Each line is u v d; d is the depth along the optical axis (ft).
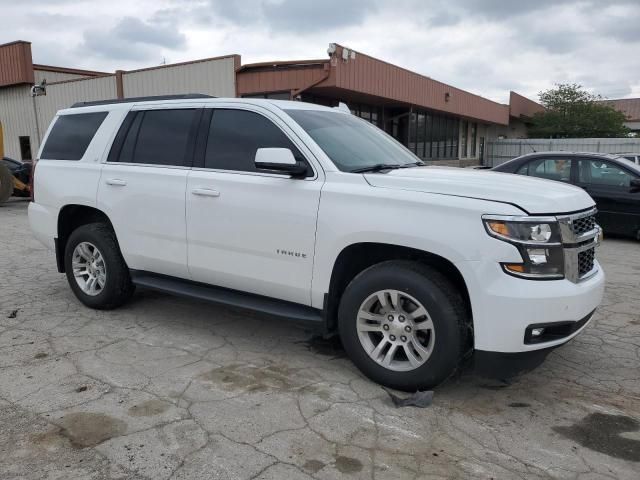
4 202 46.47
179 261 14.75
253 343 14.67
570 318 10.65
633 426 10.67
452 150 94.63
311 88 50.80
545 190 11.46
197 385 12.01
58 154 17.70
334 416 10.75
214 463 9.10
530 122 128.26
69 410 10.78
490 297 10.36
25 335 14.97
